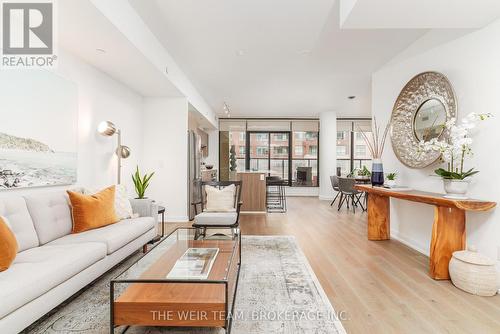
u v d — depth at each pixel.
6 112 2.22
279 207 6.65
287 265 2.76
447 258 2.45
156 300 1.55
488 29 2.33
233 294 2.04
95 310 1.91
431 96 2.98
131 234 2.69
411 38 3.30
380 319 1.82
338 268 2.72
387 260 2.95
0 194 2.17
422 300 2.08
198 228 3.25
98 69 3.49
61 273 1.73
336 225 4.66
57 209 2.45
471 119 2.32
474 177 2.48
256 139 9.41
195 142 5.55
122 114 4.16
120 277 1.63
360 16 2.20
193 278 1.71
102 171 3.65
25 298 1.46
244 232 4.16
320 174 8.28
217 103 7.12
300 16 2.84
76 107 3.06
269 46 3.59
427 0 1.95
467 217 2.55
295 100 6.70
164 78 3.85
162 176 4.95
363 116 8.82
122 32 2.51
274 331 1.67
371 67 4.27
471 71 2.51
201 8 2.71
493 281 2.13
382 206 3.72
